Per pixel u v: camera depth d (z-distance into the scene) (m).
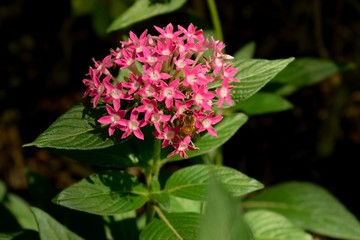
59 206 0.69
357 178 0.97
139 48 0.59
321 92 1.05
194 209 0.68
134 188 0.62
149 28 0.96
